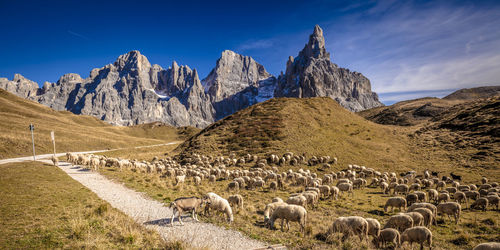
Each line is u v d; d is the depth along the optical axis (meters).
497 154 47.31
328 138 61.12
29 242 10.88
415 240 13.28
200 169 41.62
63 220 14.16
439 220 20.08
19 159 54.06
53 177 30.30
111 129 180.38
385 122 132.75
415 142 66.50
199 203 16.28
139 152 91.12
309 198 22.53
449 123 77.31
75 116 181.12
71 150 82.75
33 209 16.16
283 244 12.59
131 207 18.52
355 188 34.88
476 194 26.22
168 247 11.27
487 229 17.83
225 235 13.63
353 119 81.44
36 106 154.62
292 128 64.25
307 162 49.28
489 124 62.91
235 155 54.75
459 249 14.16
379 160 52.00
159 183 28.84
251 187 31.22
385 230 13.65
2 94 144.12
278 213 15.29
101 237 11.70
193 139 76.44
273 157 49.03
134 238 11.82
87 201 19.16
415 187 30.11
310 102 86.12
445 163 49.06
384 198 28.70
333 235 13.84
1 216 14.45
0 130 72.94
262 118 72.06
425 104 137.38
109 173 35.59
